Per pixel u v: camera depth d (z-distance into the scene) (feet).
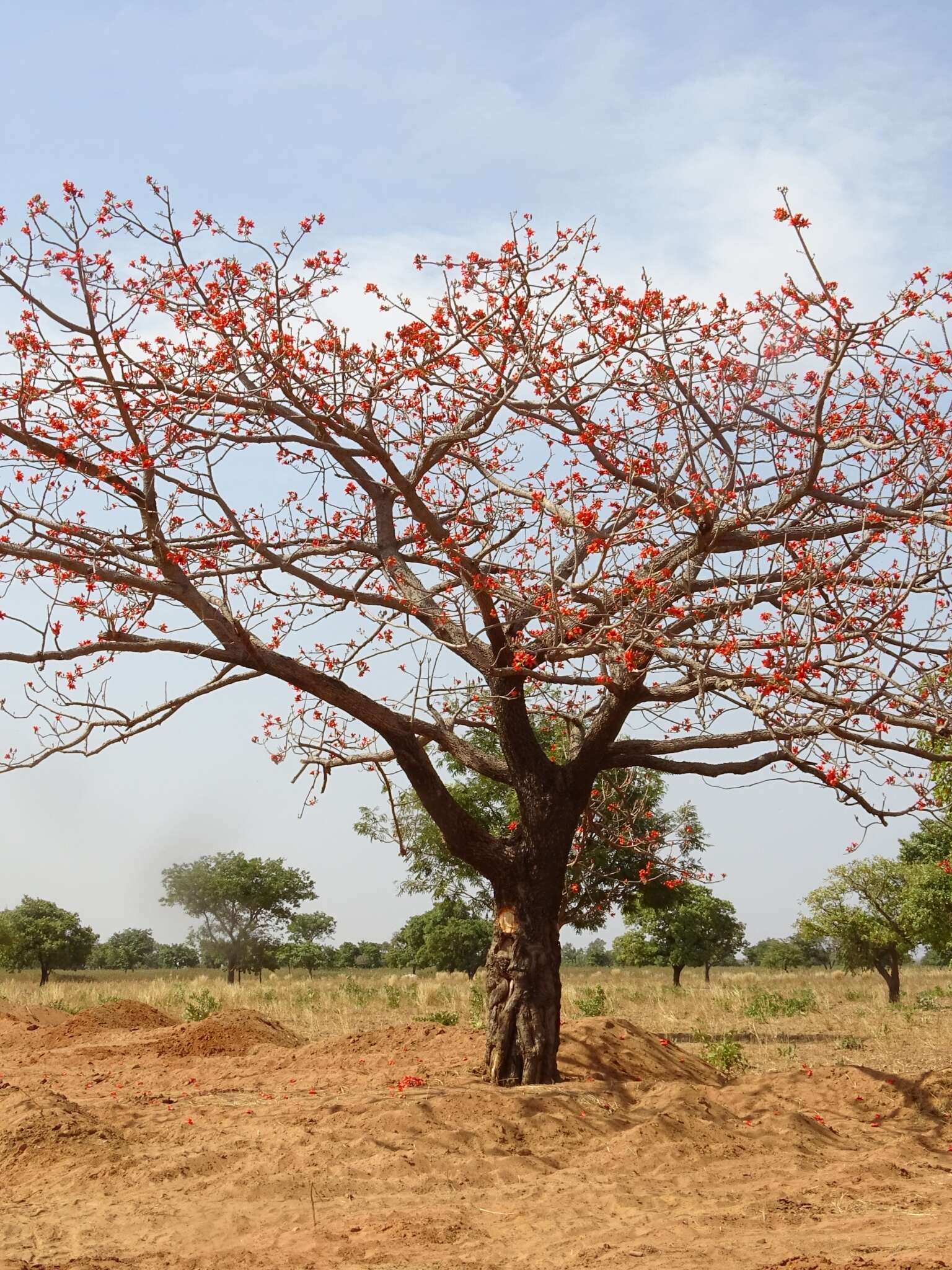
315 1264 19.10
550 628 31.91
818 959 187.73
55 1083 42.34
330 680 33.81
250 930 170.50
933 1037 58.75
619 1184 24.25
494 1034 33.68
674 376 28.63
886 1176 25.39
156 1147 26.96
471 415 34.78
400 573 35.09
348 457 34.45
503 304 30.68
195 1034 51.60
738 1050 46.52
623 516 30.73
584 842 42.70
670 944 123.34
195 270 32.24
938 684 26.71
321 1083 36.91
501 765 35.99
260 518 35.19
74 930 176.35
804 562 27.17
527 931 34.09
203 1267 18.98
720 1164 26.35
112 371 31.04
